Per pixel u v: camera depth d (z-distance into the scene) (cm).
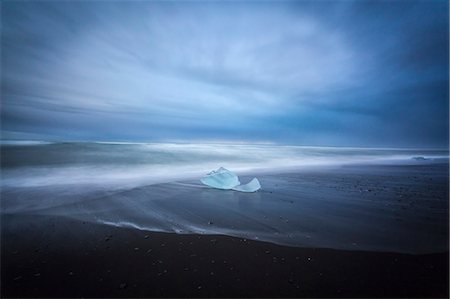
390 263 267
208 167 1147
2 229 359
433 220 401
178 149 1742
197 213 438
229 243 316
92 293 216
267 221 399
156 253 288
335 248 302
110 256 280
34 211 442
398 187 670
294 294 216
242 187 620
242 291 219
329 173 968
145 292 218
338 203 505
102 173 905
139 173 930
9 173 842
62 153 1256
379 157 1925
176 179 785
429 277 239
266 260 273
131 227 370
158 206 479
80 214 427
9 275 243
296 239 329
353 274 246
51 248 300
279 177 862
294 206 483
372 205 491
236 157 1627
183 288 223
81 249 297
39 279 236
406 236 338
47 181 729
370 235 343
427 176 883
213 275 243
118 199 525
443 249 298
